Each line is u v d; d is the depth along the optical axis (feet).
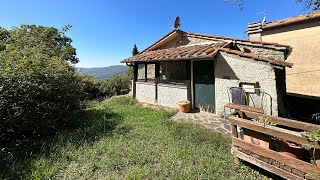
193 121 21.80
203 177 10.62
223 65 22.63
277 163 9.64
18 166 11.30
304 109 24.18
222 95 22.95
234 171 11.18
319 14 27.91
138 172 10.98
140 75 40.96
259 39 27.91
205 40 30.09
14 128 15.07
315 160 8.18
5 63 15.47
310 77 30.01
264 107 19.42
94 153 13.33
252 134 11.15
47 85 17.74
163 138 16.20
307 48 30.09
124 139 16.12
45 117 17.52
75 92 23.36
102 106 31.58
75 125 20.57
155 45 37.99
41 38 38.19
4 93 14.08
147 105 32.01
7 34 33.88
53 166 11.55
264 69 19.25
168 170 11.38
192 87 27.50
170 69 32.53
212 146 14.47
